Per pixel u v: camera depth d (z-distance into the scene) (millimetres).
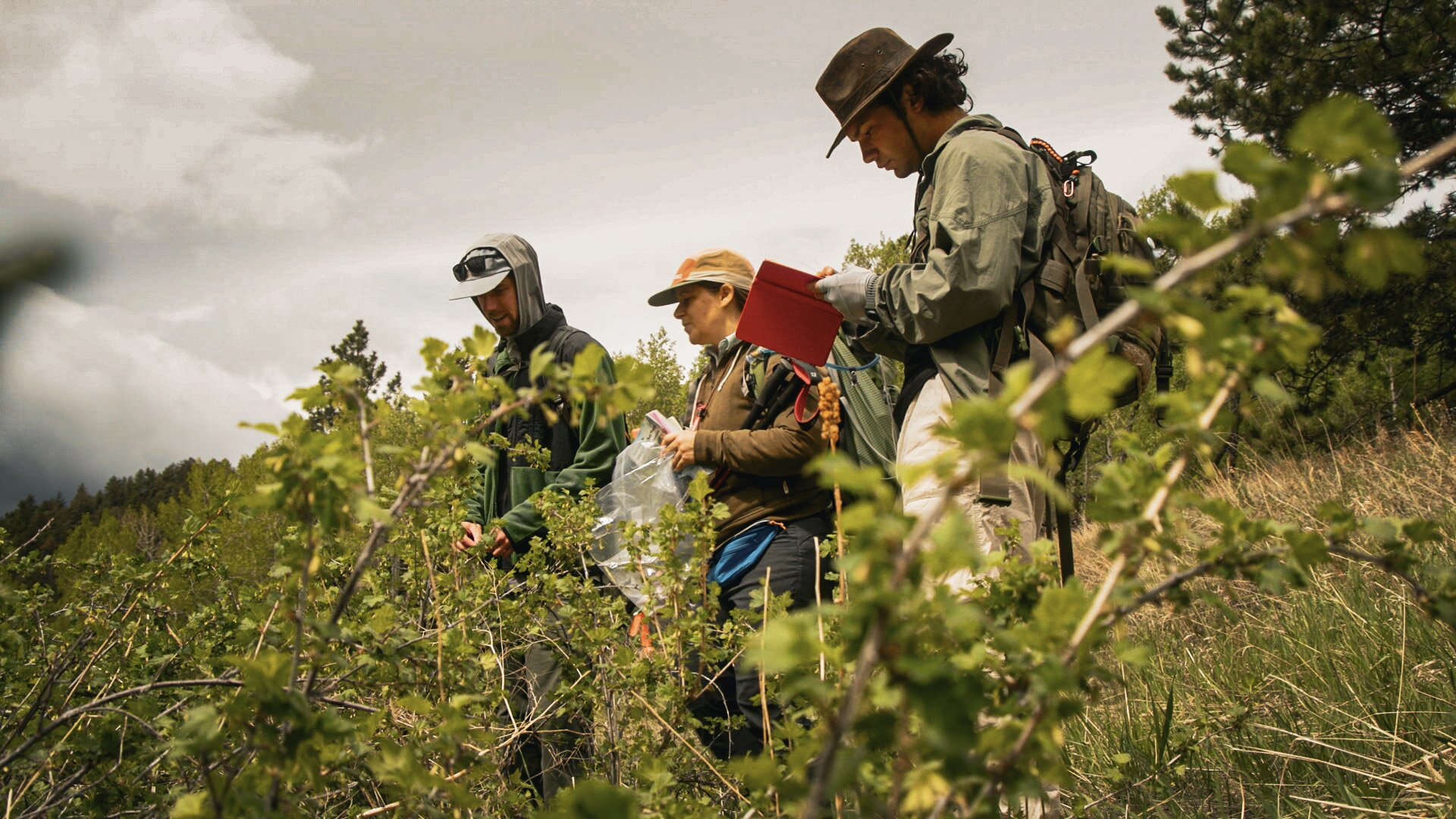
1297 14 9461
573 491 2900
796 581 2469
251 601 1946
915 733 933
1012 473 576
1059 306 2219
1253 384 762
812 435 2514
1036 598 1101
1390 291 8516
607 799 668
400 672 1444
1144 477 875
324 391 1047
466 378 1079
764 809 1219
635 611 2512
